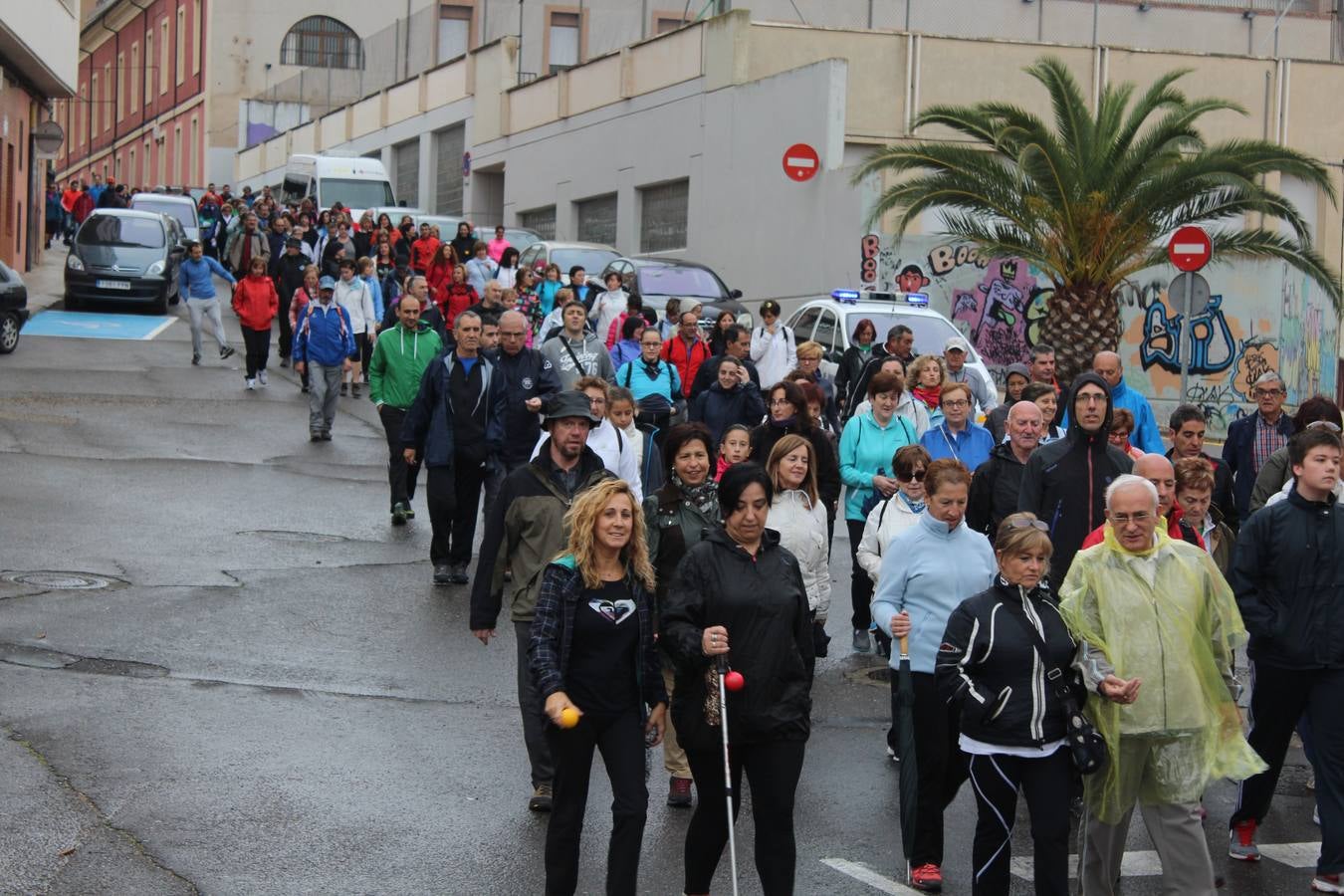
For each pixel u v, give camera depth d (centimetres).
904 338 2084
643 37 4669
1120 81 3938
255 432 2405
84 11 10312
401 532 1798
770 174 3859
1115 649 815
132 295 3897
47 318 3728
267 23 8075
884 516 1169
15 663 1194
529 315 3038
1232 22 4406
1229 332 3662
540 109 5153
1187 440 1241
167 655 1252
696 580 796
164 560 1574
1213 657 838
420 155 6197
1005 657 792
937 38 3897
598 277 3547
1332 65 4066
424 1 8106
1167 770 823
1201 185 2809
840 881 880
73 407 2480
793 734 791
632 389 1766
